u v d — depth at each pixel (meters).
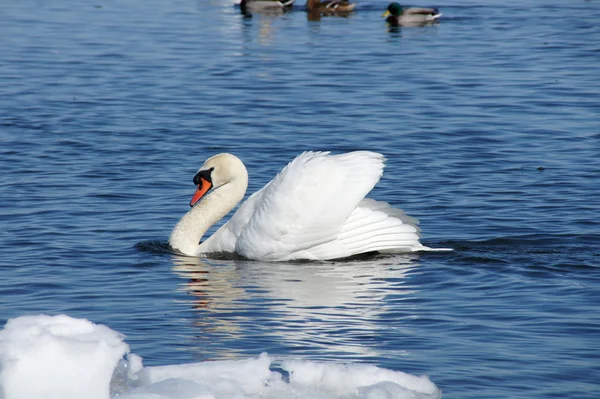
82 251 15.12
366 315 12.18
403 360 10.59
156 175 19.98
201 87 29.86
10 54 35.09
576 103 27.27
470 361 10.57
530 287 13.27
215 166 16.17
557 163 20.86
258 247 15.15
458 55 35.84
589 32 40.91
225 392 9.23
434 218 16.95
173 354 10.83
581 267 14.19
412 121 25.19
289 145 22.72
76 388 8.38
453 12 48.81
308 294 13.12
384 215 15.09
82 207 17.59
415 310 12.37
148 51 36.34
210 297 12.99
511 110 26.45
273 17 48.81
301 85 30.23
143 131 24.06
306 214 14.95
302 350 10.93
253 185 19.44
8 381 8.30
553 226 16.31
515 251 15.05
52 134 23.61
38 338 8.41
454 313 12.23
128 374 9.54
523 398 9.59
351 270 14.38
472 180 19.52
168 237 16.11
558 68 32.72
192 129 24.34
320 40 40.47
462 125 24.70
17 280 13.59
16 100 27.55
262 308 12.49
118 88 29.55
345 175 15.04
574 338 11.28
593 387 9.88
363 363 10.52
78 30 40.88
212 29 43.12
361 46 38.66
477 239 15.70
